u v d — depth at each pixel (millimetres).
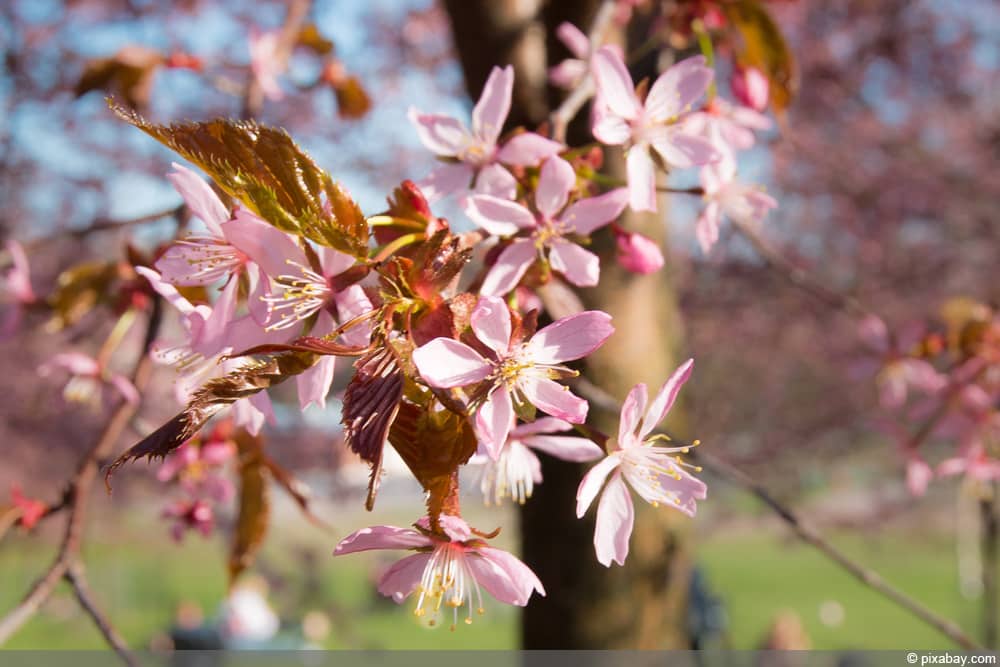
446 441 242
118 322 427
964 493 553
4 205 1201
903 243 1480
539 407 245
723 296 1397
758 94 399
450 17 480
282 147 245
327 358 246
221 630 1355
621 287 441
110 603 1942
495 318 245
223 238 260
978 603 1372
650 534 457
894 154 1431
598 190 304
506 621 2031
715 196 329
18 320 458
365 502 222
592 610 447
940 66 1472
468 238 276
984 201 1377
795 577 2943
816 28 1468
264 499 404
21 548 1318
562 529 447
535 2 475
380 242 265
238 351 255
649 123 297
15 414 1320
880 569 2824
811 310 1424
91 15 1118
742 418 1553
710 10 396
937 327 584
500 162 296
